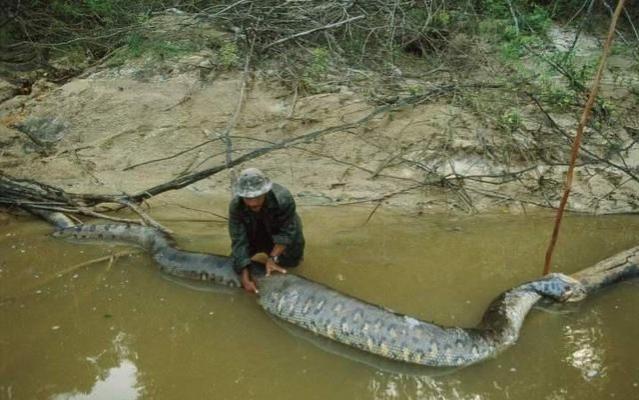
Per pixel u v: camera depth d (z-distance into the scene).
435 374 4.15
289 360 4.32
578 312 4.78
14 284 5.15
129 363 4.30
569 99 7.32
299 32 8.37
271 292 4.76
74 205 6.08
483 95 7.44
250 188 4.26
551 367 4.20
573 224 5.98
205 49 8.27
